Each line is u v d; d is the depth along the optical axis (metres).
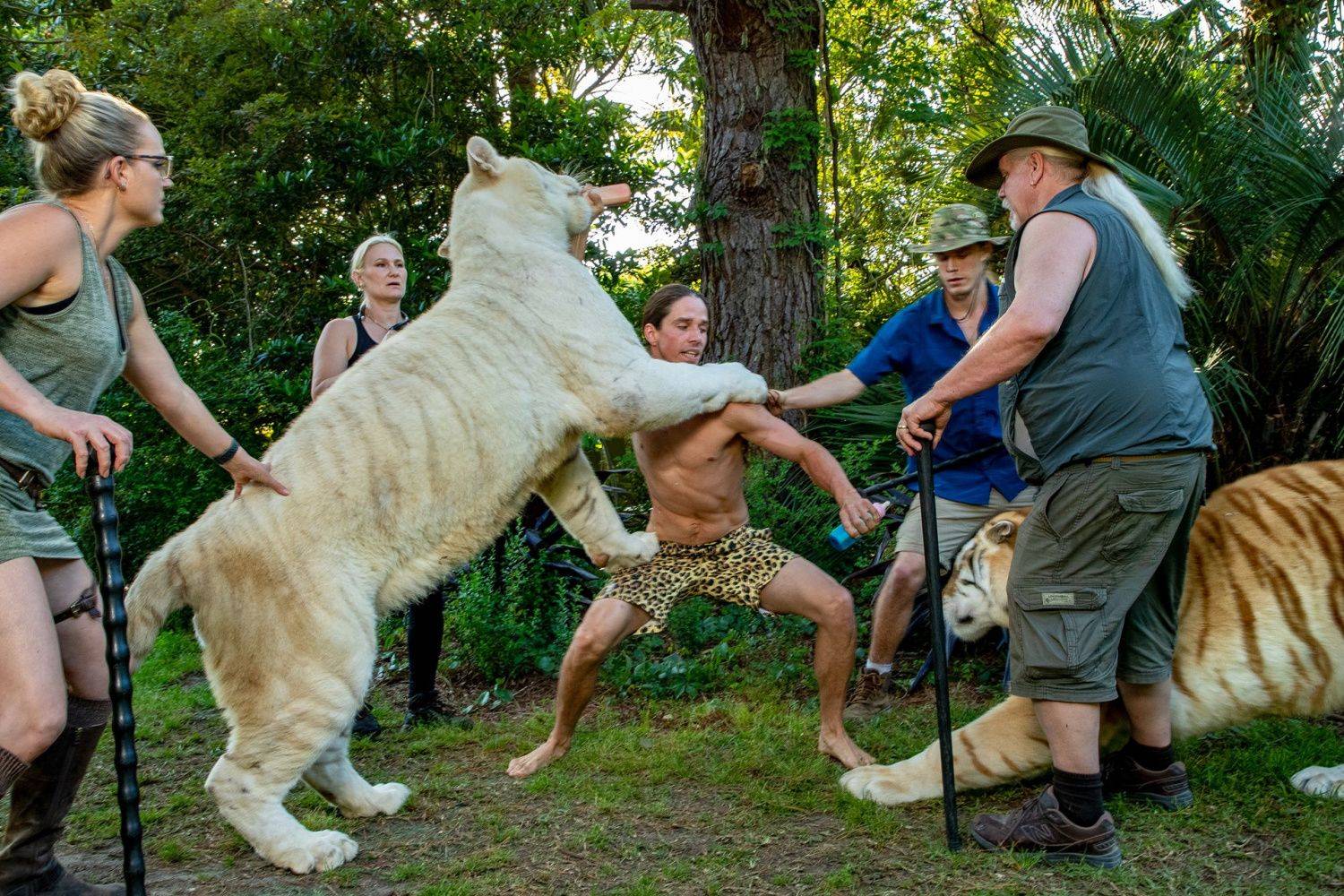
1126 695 3.18
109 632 2.40
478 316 3.33
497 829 3.24
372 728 4.26
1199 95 5.91
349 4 8.68
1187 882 2.76
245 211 8.37
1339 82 5.54
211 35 8.76
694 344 3.75
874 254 13.13
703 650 5.26
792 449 3.49
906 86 11.21
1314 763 3.56
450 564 3.29
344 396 3.20
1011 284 2.99
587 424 3.36
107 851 3.21
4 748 2.36
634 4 7.71
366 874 2.98
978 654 5.02
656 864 2.99
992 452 4.23
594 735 4.11
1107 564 2.78
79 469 2.33
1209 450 2.86
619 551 3.59
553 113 9.02
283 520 3.03
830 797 3.41
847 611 3.58
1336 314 5.09
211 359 7.30
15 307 2.46
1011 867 2.88
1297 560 3.30
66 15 10.35
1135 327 2.77
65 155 2.53
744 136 7.50
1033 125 2.99
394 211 8.51
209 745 4.25
